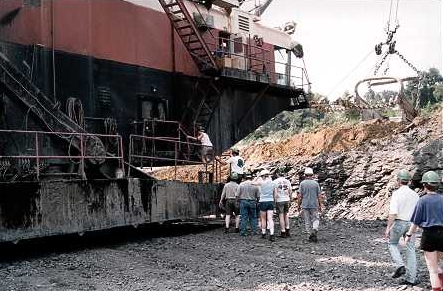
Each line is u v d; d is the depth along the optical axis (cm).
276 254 1137
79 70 1556
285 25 2464
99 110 1614
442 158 1819
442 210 711
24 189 1091
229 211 1492
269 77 2120
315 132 3067
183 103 1906
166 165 1836
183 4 1702
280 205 1377
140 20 1772
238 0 2225
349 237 1388
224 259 1089
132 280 898
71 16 1545
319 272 950
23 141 1351
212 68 1833
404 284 836
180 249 1218
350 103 3012
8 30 1405
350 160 2098
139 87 1753
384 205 1833
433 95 5372
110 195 1283
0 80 1251
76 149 1374
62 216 1161
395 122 2939
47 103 1341
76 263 1052
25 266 1027
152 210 1408
